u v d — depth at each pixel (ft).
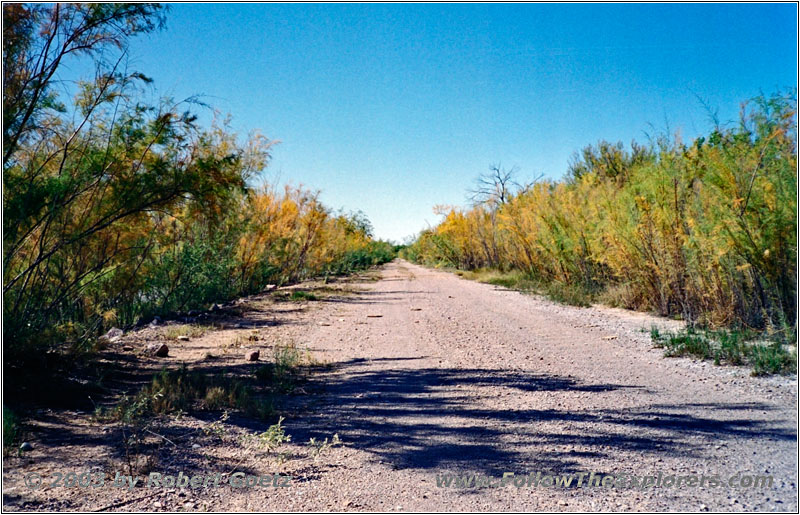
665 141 42.91
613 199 50.47
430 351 32.32
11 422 16.44
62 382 22.67
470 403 21.22
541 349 32.37
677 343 31.12
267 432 16.29
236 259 61.57
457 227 131.85
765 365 25.26
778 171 33.42
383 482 13.84
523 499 12.82
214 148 31.35
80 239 26.05
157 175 25.81
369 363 29.32
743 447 15.96
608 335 36.63
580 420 18.78
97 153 24.61
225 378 24.52
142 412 18.70
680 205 41.22
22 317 24.36
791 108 32.86
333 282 97.25
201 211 28.45
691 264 39.60
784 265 33.24
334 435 17.24
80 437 16.67
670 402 20.80
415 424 18.71
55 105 23.58
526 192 82.69
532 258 77.51
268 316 49.75
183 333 38.11
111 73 24.75
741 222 33.76
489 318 46.73
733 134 35.99
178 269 47.85
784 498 12.64
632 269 48.16
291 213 76.89
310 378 26.04
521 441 16.79
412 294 71.92
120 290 35.40
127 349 31.91
